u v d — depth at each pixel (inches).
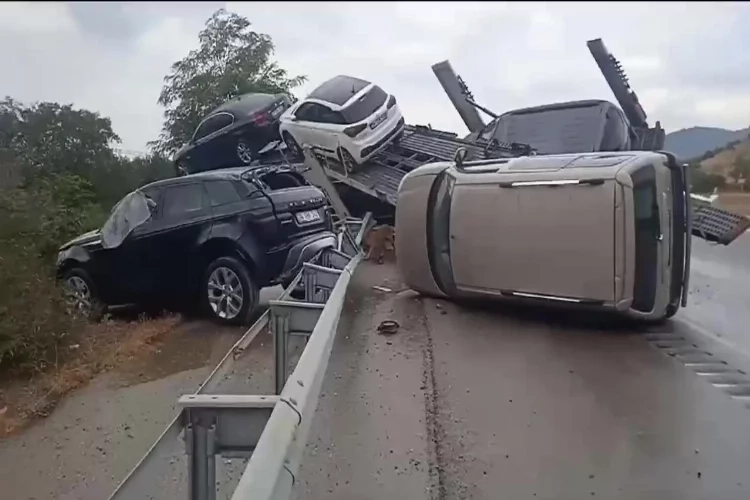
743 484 134.4
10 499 151.8
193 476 101.3
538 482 136.7
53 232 325.4
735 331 255.3
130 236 340.8
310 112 497.7
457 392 193.3
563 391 192.2
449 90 537.3
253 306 312.7
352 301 331.0
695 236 359.9
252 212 313.4
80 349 275.0
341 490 134.6
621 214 238.8
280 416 98.0
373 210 507.2
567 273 252.4
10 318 250.4
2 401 219.6
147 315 347.3
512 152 435.2
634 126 488.7
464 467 144.4
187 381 237.0
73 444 184.5
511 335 258.4
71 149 350.3
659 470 141.3
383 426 168.6
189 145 433.7
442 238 311.1
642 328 263.3
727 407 177.5
